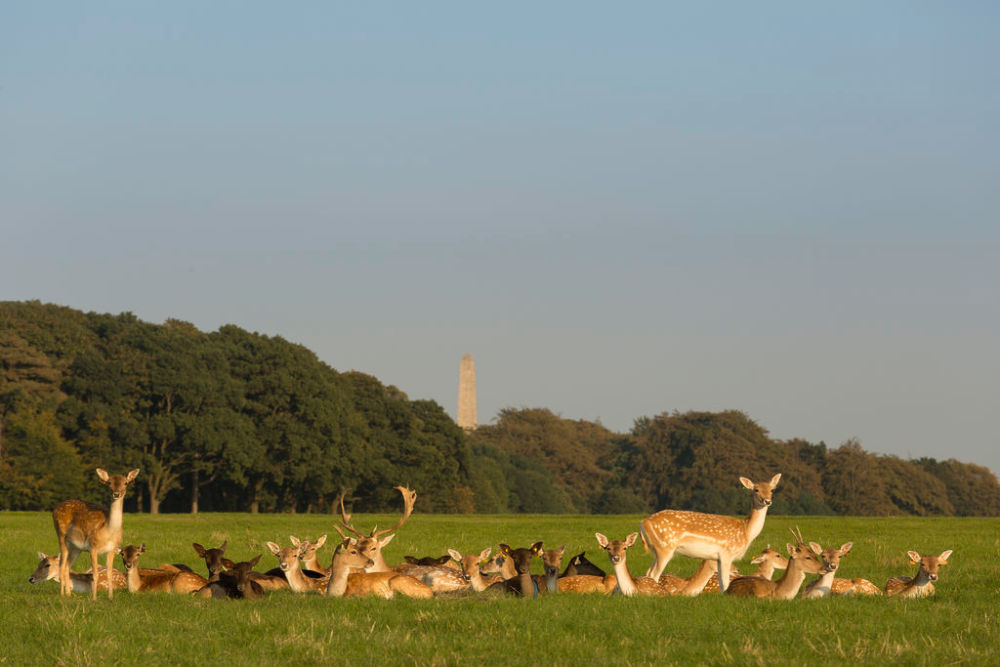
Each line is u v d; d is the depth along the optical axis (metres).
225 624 41.69
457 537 95.56
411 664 35.31
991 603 50.47
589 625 40.88
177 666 35.41
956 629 41.09
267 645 37.94
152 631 40.31
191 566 73.12
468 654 36.12
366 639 38.56
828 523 123.44
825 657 35.81
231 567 51.75
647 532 57.81
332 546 86.88
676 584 56.91
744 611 44.19
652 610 44.38
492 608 44.78
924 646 37.22
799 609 45.06
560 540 93.00
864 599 49.66
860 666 34.59
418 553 81.62
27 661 36.00
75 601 47.88
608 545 53.41
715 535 57.28
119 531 50.78
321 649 36.47
